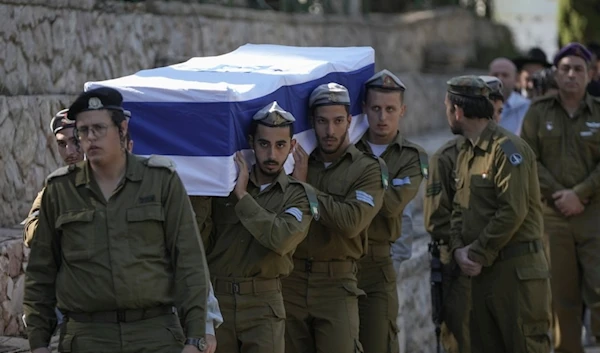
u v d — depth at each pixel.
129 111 11.84
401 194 14.92
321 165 14.12
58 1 18.03
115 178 10.48
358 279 15.20
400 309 19.64
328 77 14.23
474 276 15.95
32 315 10.61
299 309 13.98
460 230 16.03
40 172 17.05
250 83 12.58
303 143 13.70
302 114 13.66
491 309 15.88
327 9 29.64
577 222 18.83
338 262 14.02
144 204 10.40
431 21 34.25
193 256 10.48
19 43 17.06
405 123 30.17
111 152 10.31
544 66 25.19
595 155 18.77
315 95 13.71
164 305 10.55
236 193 12.20
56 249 10.65
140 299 10.34
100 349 10.37
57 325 10.86
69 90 18.39
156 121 11.85
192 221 10.58
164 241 10.55
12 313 14.45
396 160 15.12
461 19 36.25
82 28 18.73
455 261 16.47
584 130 18.69
